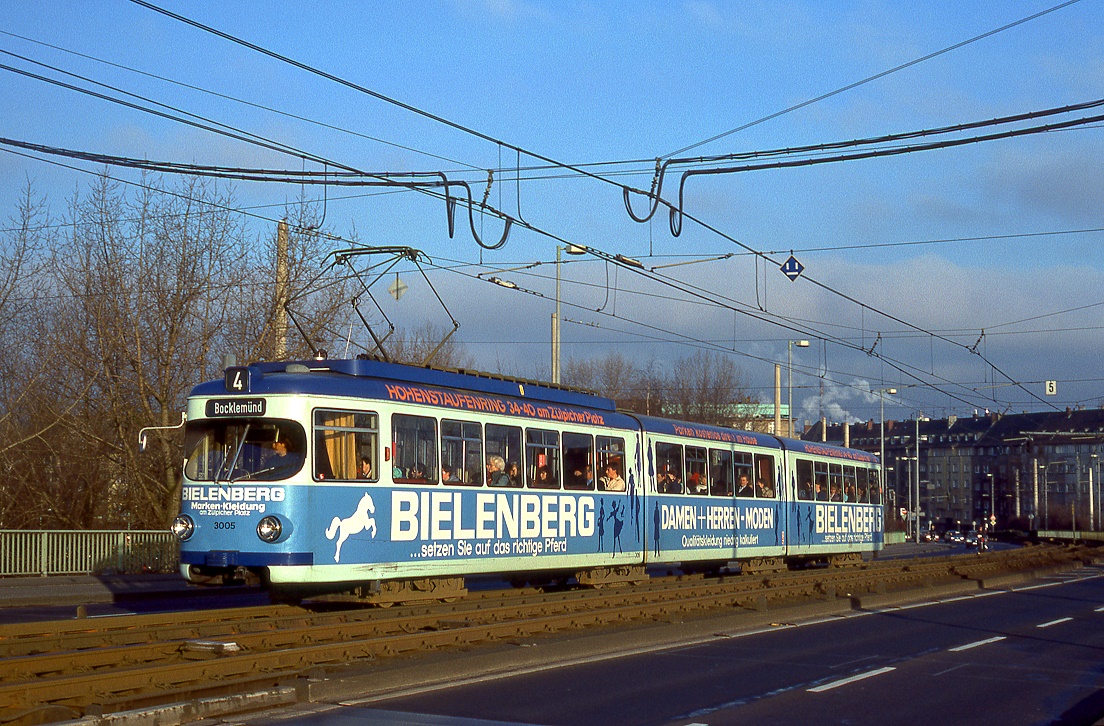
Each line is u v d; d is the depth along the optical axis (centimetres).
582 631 1661
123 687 1062
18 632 1398
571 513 2195
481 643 1484
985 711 1148
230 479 1662
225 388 1700
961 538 8594
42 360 3391
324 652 1274
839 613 2172
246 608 1725
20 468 3434
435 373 1917
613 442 2366
